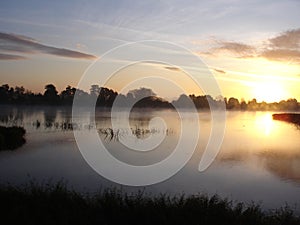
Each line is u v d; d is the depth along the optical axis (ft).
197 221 24.16
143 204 25.95
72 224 23.32
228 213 25.68
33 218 23.09
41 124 140.46
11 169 58.59
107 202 25.72
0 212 23.68
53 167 59.98
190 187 49.01
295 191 49.75
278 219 27.09
